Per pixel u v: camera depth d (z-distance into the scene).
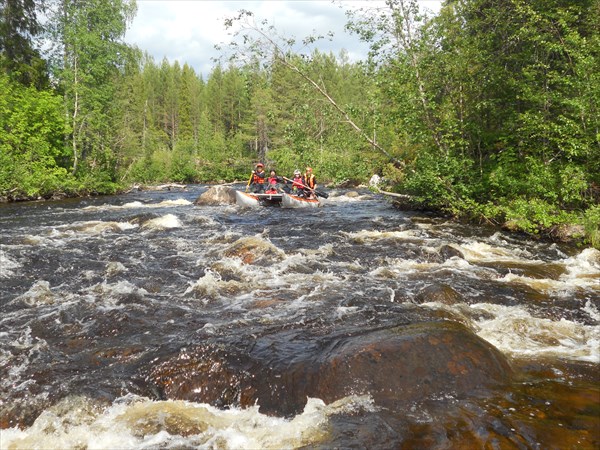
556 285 6.63
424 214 14.95
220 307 5.65
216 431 3.13
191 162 47.31
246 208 16.56
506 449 2.72
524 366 3.92
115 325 5.03
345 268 7.59
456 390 3.41
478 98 13.95
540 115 11.58
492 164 13.66
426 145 14.75
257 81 14.29
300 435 3.00
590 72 10.62
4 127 21.86
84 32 24.36
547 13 12.14
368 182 19.70
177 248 9.09
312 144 14.77
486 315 5.36
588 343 4.53
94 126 25.06
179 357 4.07
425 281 6.74
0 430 3.21
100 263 7.88
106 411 3.39
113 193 25.81
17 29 26.08
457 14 13.68
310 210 16.23
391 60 13.68
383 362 3.59
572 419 3.02
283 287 6.44
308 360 3.87
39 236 10.17
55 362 4.16
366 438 2.90
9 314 5.39
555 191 11.10
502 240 10.27
